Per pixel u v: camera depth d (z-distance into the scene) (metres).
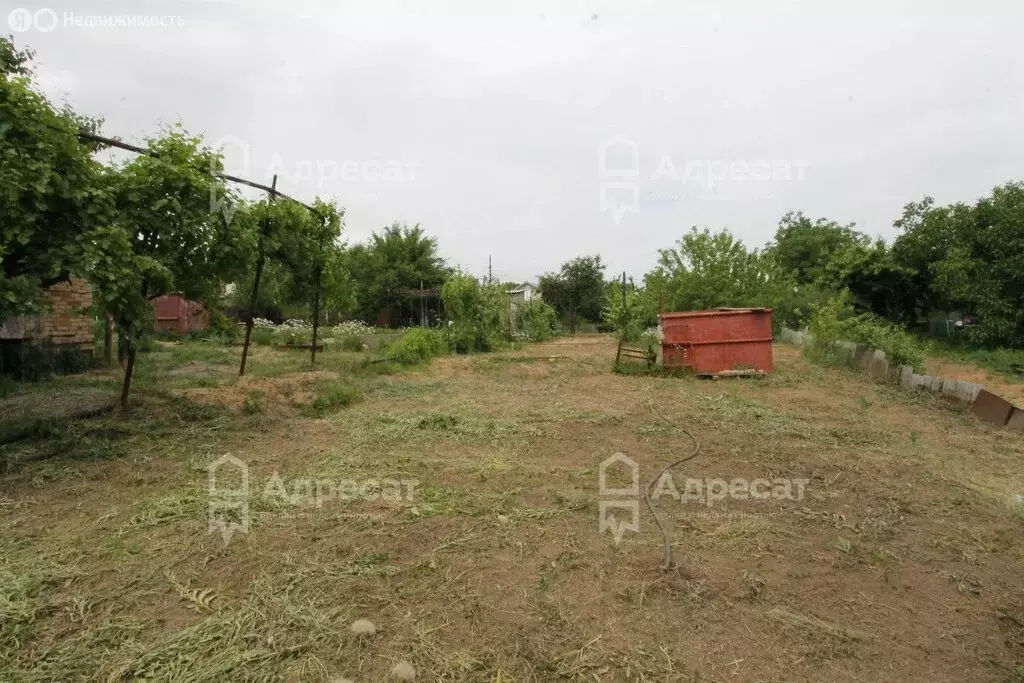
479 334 17.62
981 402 7.65
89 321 9.78
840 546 3.57
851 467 5.14
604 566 3.26
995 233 14.96
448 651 2.48
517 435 6.11
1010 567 3.40
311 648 2.47
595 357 14.88
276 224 8.71
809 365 12.64
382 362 12.31
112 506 3.94
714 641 2.60
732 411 7.48
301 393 7.98
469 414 7.14
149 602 2.79
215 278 6.92
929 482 4.81
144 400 6.75
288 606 2.77
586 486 4.59
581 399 8.42
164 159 5.75
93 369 9.69
